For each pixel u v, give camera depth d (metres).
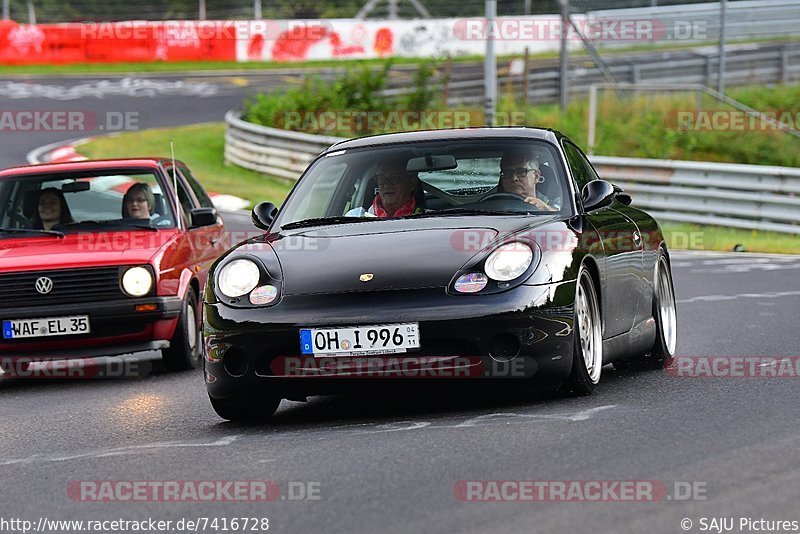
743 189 65.81
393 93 106.69
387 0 148.12
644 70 113.31
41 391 30.81
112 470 19.12
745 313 37.09
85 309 31.47
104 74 137.00
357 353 21.41
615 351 25.05
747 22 113.75
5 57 139.88
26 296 31.66
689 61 114.19
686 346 31.09
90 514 16.25
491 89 85.94
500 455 17.88
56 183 34.88
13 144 99.94
